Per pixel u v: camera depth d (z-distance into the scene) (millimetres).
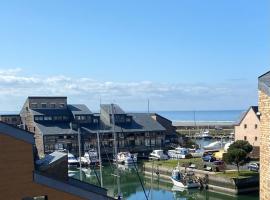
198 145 123312
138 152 115375
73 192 18203
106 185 74625
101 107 119250
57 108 115938
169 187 73000
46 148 107562
